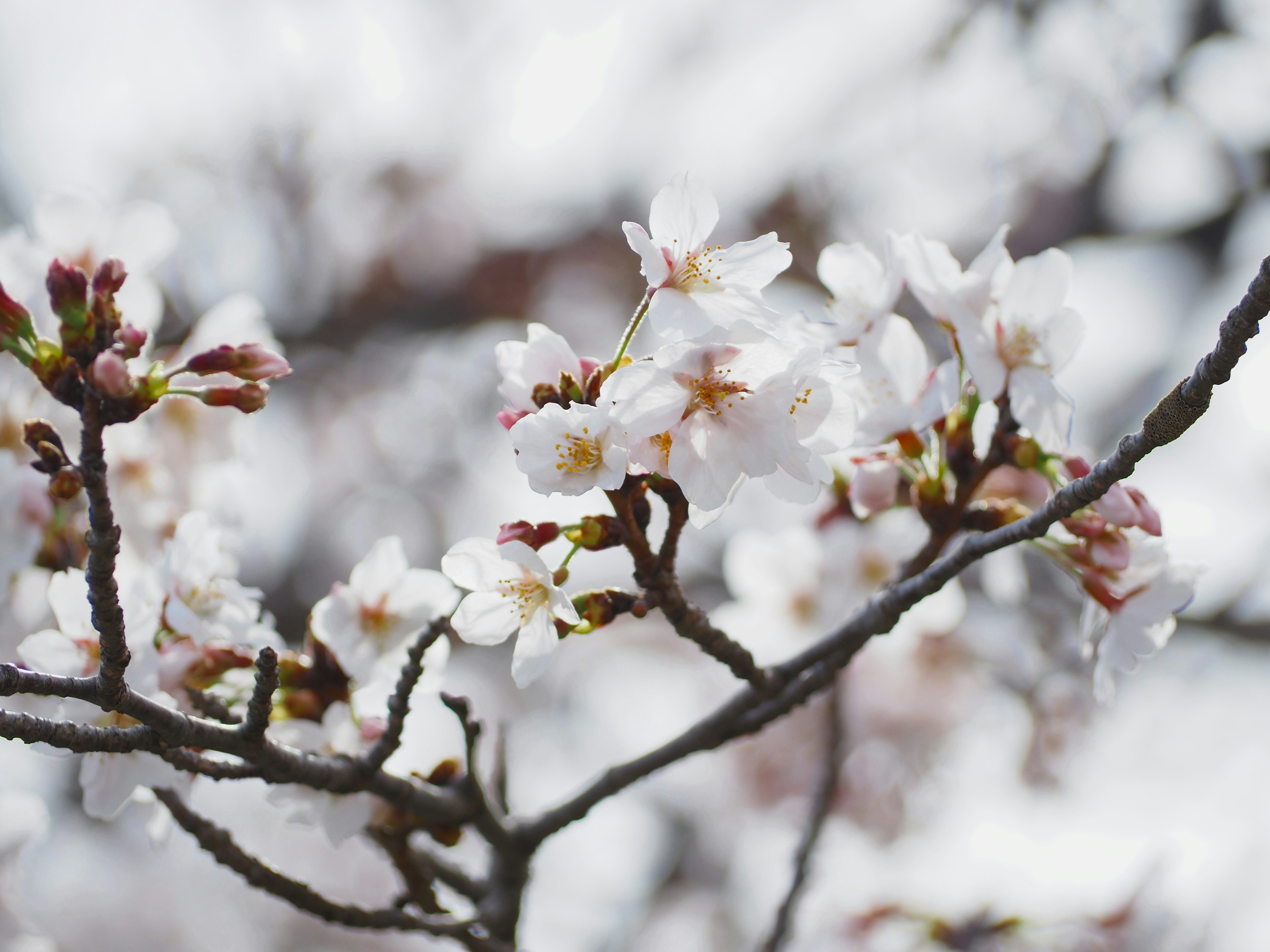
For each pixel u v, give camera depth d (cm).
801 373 73
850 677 112
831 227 181
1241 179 166
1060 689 113
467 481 200
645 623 192
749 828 146
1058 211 173
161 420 83
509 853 81
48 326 78
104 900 182
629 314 195
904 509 90
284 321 191
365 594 79
